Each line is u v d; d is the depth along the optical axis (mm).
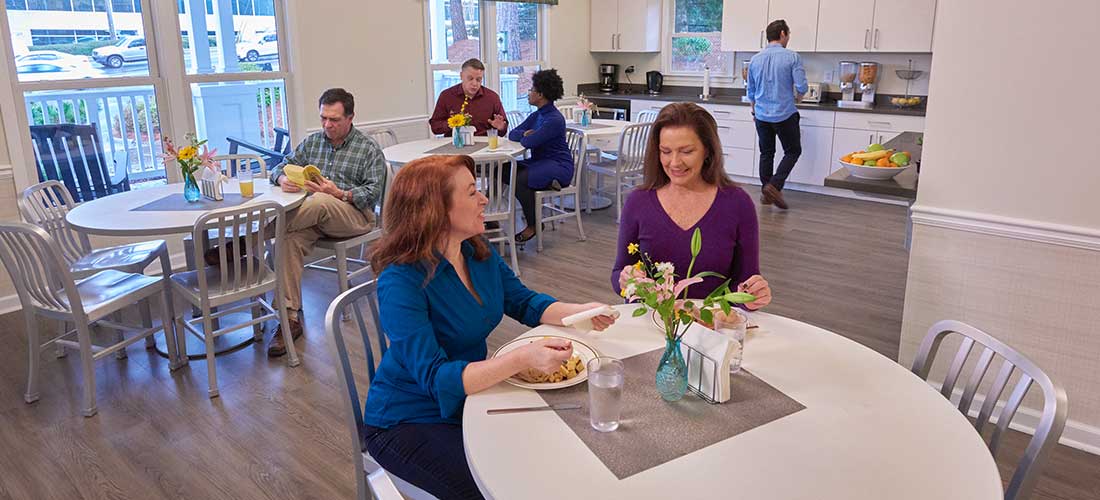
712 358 1373
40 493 2186
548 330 1744
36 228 2439
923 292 2572
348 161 3607
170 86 4262
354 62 5180
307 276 4191
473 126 5148
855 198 6125
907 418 1325
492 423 1319
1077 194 2199
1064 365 2350
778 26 5613
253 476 2271
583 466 1184
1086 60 2096
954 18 2289
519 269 4312
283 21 4785
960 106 2344
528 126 4844
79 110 3971
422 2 5566
